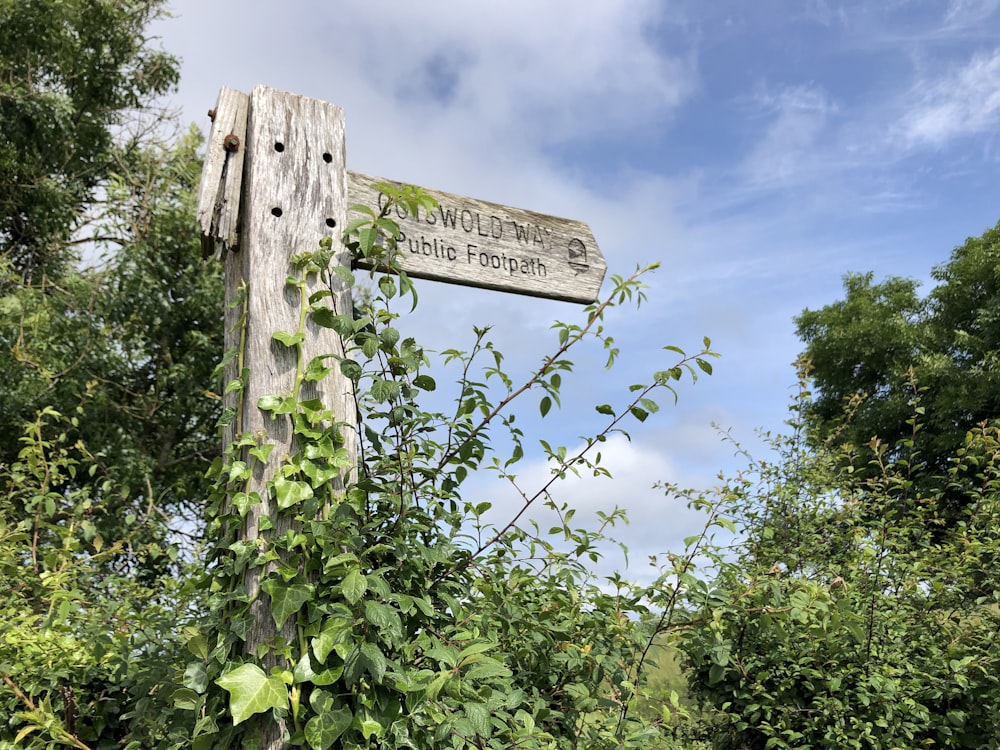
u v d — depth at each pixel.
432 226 2.49
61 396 8.21
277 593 1.77
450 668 1.94
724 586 2.84
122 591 3.47
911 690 3.20
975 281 14.76
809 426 4.73
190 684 1.74
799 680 3.45
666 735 2.77
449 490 2.28
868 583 3.58
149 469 8.61
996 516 3.85
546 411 2.23
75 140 10.77
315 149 2.27
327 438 1.98
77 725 2.40
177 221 9.86
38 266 10.19
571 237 2.80
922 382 13.59
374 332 2.08
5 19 10.01
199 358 9.91
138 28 11.56
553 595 2.71
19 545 3.13
